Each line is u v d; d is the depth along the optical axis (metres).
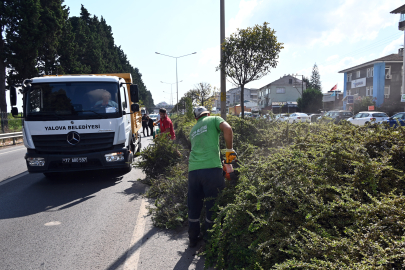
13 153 14.33
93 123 6.59
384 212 2.12
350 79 48.50
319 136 4.14
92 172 8.36
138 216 4.67
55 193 6.23
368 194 2.35
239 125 6.60
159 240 3.76
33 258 3.36
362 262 1.75
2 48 24.12
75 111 6.61
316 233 2.30
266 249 2.49
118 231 4.08
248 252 2.65
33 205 5.41
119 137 6.87
